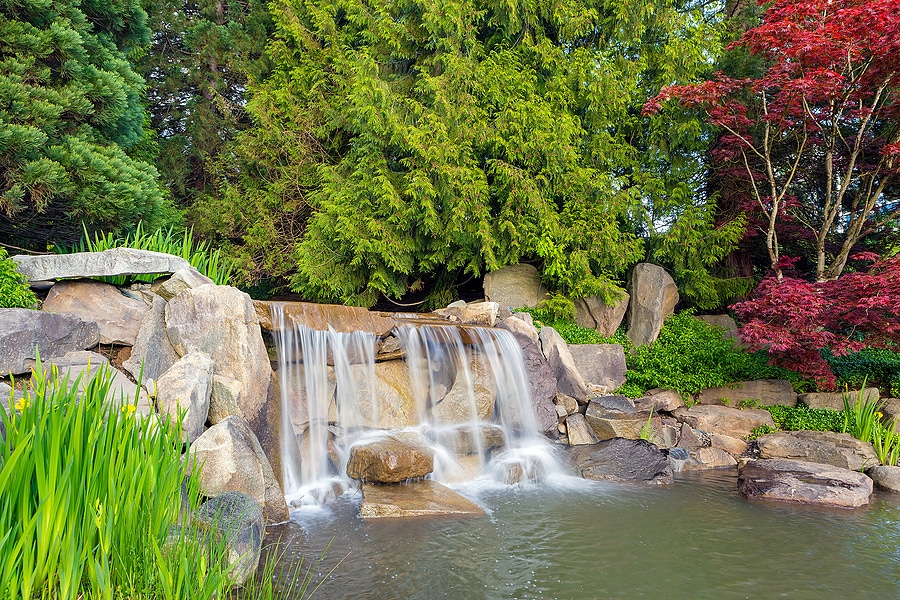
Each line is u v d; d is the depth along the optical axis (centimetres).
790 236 1357
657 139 1355
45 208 945
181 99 1848
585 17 1302
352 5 1388
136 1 1116
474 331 963
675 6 1443
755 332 989
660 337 1227
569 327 1248
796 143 1333
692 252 1298
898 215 1192
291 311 796
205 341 700
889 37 949
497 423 927
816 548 591
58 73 966
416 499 679
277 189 1452
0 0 892
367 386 841
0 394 500
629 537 611
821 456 924
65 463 321
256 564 471
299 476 739
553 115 1273
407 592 461
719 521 673
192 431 589
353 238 1227
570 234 1242
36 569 294
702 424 1045
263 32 1759
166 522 374
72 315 661
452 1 1248
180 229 1418
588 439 973
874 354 1252
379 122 1198
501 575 502
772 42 1047
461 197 1219
